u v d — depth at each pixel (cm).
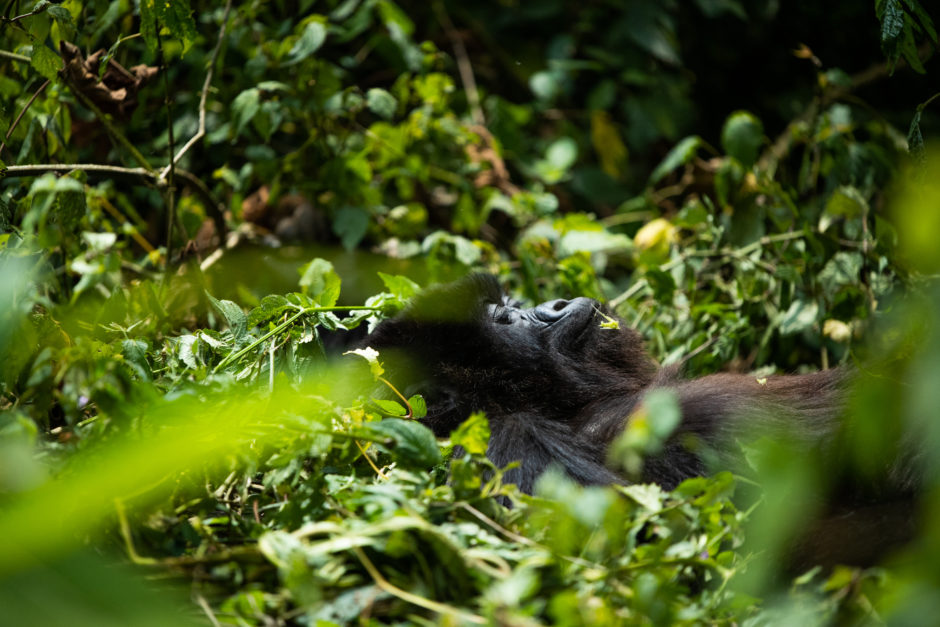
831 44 1234
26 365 450
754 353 764
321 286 691
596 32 1252
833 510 475
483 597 353
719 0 1180
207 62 853
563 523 371
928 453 422
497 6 1250
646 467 493
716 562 391
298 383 486
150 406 398
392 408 490
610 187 1132
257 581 381
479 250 827
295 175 901
